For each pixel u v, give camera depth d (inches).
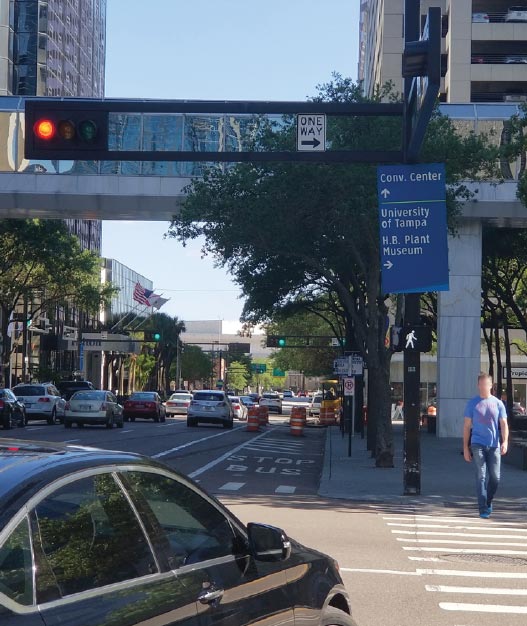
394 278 665.0
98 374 3973.9
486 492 578.2
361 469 930.1
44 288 2319.1
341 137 964.0
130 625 137.4
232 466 941.2
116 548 147.9
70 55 4035.4
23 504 131.9
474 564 414.6
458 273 1529.3
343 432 1605.6
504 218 1482.5
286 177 925.8
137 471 162.9
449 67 2541.8
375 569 396.8
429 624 309.1
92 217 1603.1
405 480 702.5
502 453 577.3
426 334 693.3
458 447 1332.4
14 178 1499.8
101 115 585.9
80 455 154.4
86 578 138.9
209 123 1536.7
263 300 1435.8
